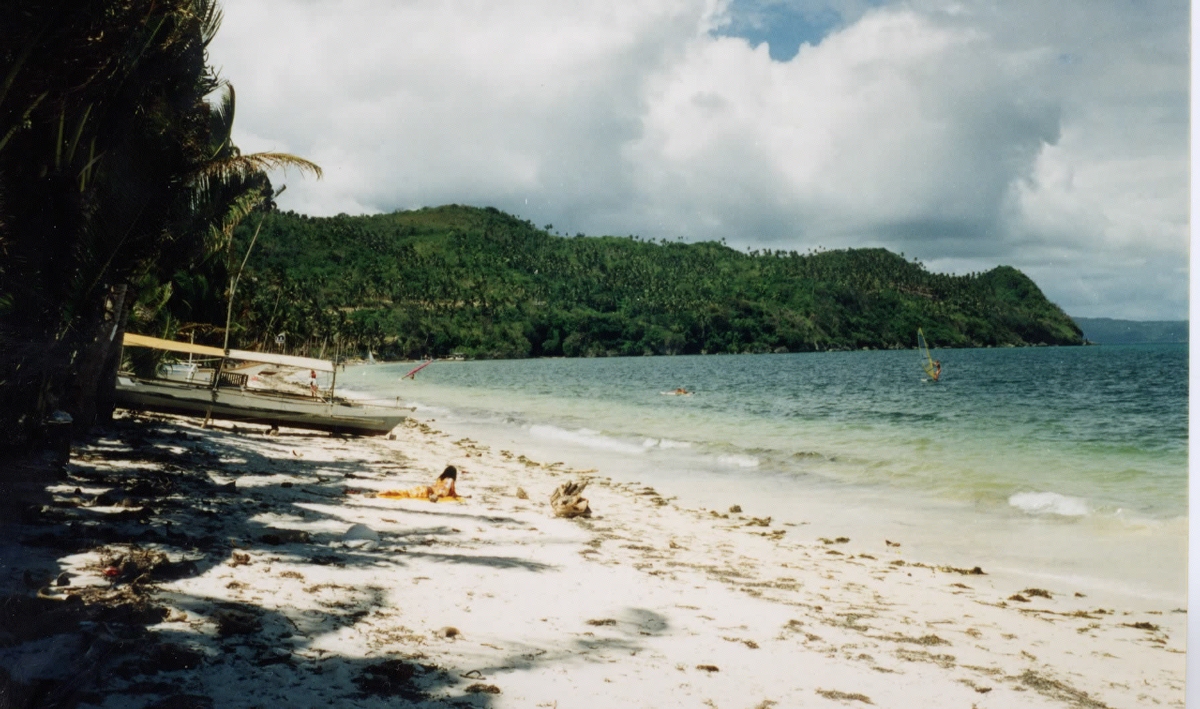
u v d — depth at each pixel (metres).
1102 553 9.91
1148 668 5.77
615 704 4.25
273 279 92.00
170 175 9.05
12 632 3.97
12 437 8.29
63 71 6.67
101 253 8.45
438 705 3.96
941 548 10.26
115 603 4.64
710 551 9.30
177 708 3.48
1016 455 19.94
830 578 8.30
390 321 174.75
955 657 5.80
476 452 19.73
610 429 27.67
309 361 19.70
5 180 7.25
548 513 11.00
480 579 6.68
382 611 5.43
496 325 188.50
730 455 20.05
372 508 9.88
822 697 4.71
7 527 6.21
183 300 29.73
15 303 7.62
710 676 4.88
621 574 7.49
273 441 17.36
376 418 20.27
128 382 19.12
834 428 27.91
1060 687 5.28
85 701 3.43
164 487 9.09
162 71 9.07
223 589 5.41
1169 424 27.98
